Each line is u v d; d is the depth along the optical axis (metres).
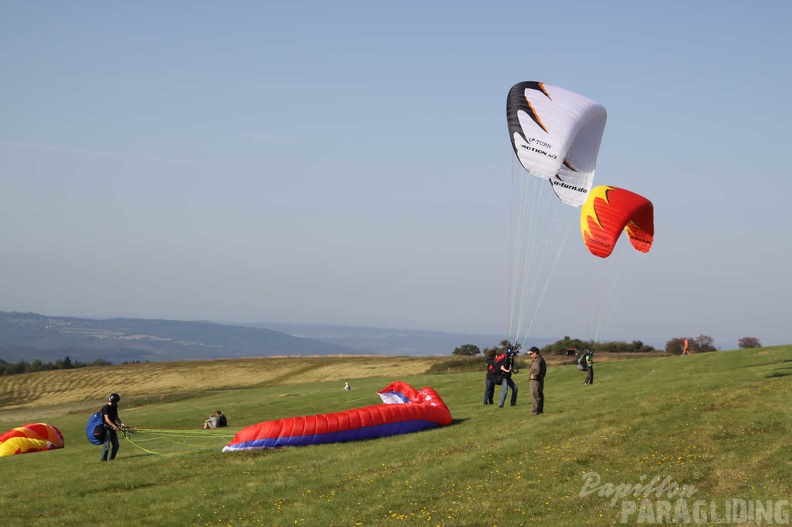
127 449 25.06
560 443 19.14
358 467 18.44
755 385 24.66
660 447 18.12
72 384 81.19
